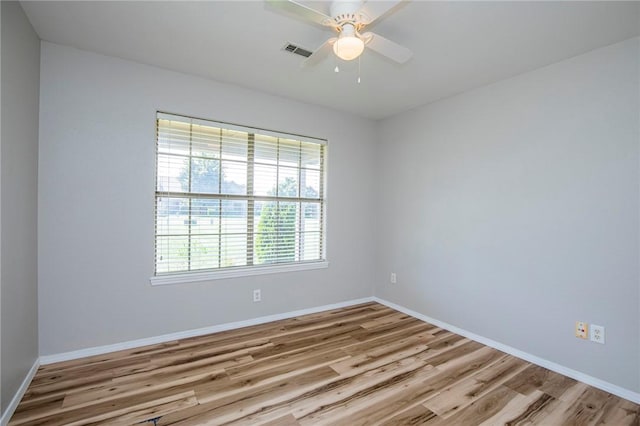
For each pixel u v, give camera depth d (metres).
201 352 2.55
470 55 2.33
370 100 3.33
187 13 1.91
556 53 2.26
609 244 2.12
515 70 2.55
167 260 2.79
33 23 2.03
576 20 1.88
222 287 3.01
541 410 1.89
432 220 3.35
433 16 1.87
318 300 3.63
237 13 1.91
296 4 1.47
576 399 2.01
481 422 1.77
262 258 3.29
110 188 2.49
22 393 1.90
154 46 2.32
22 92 1.91
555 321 2.37
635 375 2.00
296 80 2.87
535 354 2.48
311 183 3.62
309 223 3.62
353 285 3.93
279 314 3.35
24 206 1.96
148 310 2.66
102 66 2.45
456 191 3.10
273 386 2.08
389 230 3.89
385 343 2.81
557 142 2.38
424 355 2.58
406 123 3.68
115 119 2.51
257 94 3.14
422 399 1.97
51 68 2.28
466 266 3.00
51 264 2.29
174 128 2.80
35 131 2.15
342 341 2.83
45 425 1.67
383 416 1.80
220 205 3.03
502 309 2.71
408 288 3.62
